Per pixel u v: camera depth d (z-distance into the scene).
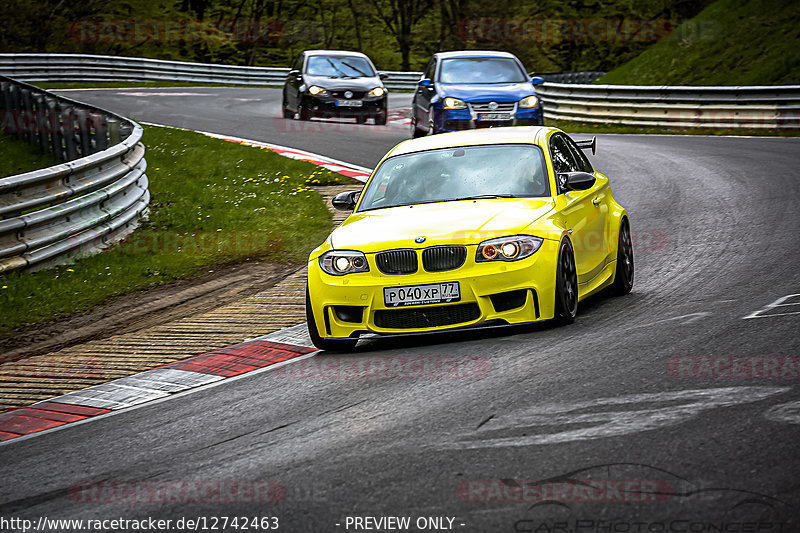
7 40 182.88
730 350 21.05
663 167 59.44
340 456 16.45
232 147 69.06
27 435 20.72
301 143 73.56
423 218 26.14
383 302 24.84
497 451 15.81
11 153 64.88
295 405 20.36
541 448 15.74
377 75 89.75
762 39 107.88
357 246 25.31
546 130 30.58
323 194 54.12
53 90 121.94
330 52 91.69
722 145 69.50
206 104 108.81
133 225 47.12
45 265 39.00
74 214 41.25
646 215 44.62
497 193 27.61
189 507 14.80
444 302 24.52
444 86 67.62
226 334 29.06
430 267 24.72
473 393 19.59
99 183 43.34
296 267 39.34
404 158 29.86
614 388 18.86
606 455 15.12
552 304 24.95
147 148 69.06
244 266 40.00
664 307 26.95
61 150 63.16
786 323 23.16
